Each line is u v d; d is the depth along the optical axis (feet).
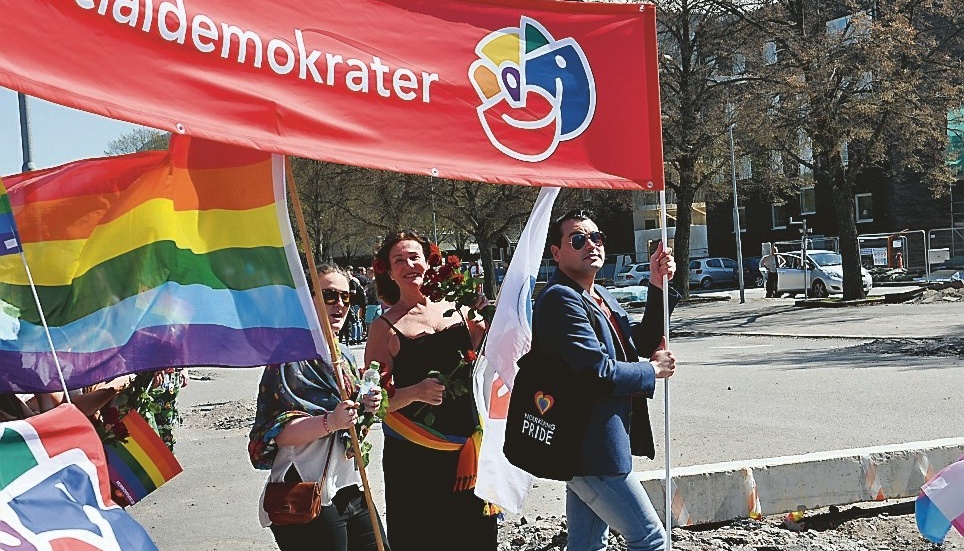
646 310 15.37
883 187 165.07
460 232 151.64
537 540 20.27
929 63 100.53
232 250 12.78
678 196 124.06
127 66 10.12
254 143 11.06
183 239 12.72
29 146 46.39
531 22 13.93
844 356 55.16
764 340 72.18
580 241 14.07
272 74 11.35
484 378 15.88
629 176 14.67
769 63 105.50
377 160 12.15
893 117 97.19
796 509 21.22
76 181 12.85
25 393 11.49
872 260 152.56
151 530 23.61
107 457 13.83
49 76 9.52
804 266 121.08
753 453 29.25
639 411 14.65
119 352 12.28
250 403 47.19
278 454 13.44
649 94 14.80
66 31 9.69
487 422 15.74
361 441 13.84
